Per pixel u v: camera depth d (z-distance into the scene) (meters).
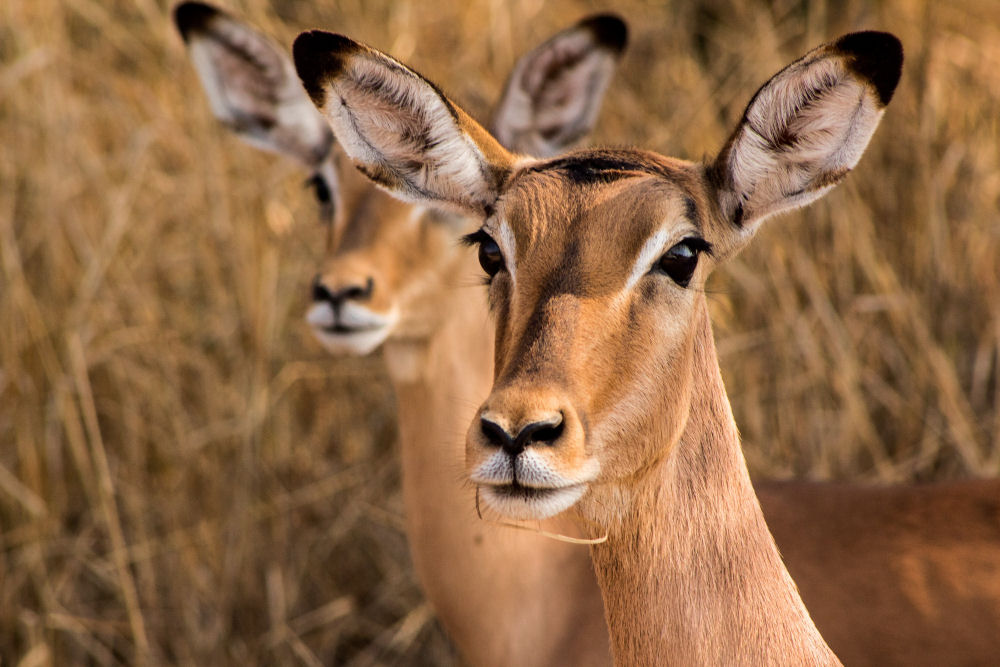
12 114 12.30
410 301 8.05
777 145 5.37
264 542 10.98
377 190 8.51
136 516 10.98
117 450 11.62
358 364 11.74
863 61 5.14
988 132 12.12
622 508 5.22
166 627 10.94
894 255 11.55
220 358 11.78
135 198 12.55
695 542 5.29
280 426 11.53
